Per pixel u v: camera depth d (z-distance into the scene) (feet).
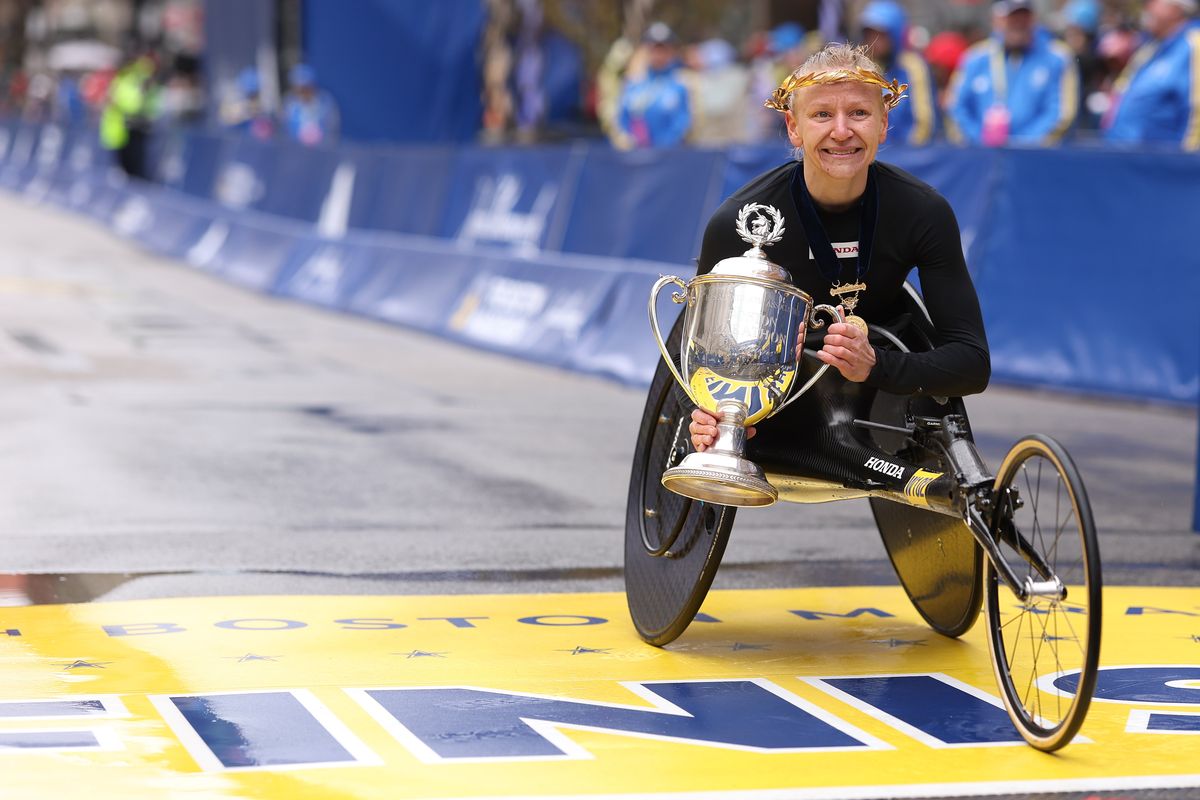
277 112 222.89
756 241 39.99
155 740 35.06
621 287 108.58
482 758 34.17
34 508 62.90
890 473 40.42
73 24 499.92
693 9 186.80
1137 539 60.34
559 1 188.24
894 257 40.78
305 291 156.35
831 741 35.91
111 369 105.29
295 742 35.06
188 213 206.08
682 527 42.96
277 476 70.64
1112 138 105.60
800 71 39.81
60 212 273.33
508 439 81.76
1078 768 34.37
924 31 163.84
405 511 63.72
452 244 136.87
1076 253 95.09
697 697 39.27
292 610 47.75
